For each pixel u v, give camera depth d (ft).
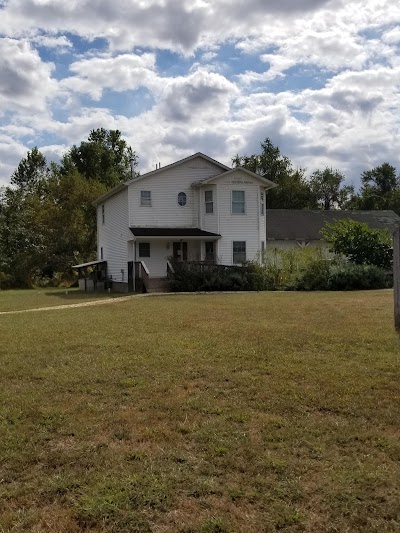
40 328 37.96
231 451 14.47
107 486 12.54
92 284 107.96
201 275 85.97
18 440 15.56
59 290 109.29
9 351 28.73
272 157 212.02
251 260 94.17
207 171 102.06
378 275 84.84
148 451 14.61
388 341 28.84
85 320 42.68
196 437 15.53
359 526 10.84
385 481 12.57
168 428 16.34
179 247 99.81
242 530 10.73
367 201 232.32
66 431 16.20
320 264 85.81
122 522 11.09
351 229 94.17
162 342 30.35
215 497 12.03
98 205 124.26
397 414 17.16
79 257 143.74
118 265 106.01
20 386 21.49
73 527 10.99
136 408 18.35
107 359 25.94
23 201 139.33
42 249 137.18
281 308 48.93
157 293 80.74
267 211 141.90
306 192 216.95
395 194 229.86
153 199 99.09
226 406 18.35
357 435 15.43
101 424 16.80
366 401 18.51
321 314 42.93
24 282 128.57
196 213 101.35
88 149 226.79
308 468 13.37
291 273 87.20
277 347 28.14
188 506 11.67
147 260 98.12
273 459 13.85
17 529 10.96
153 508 11.61
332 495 12.00
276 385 20.71
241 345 28.86
